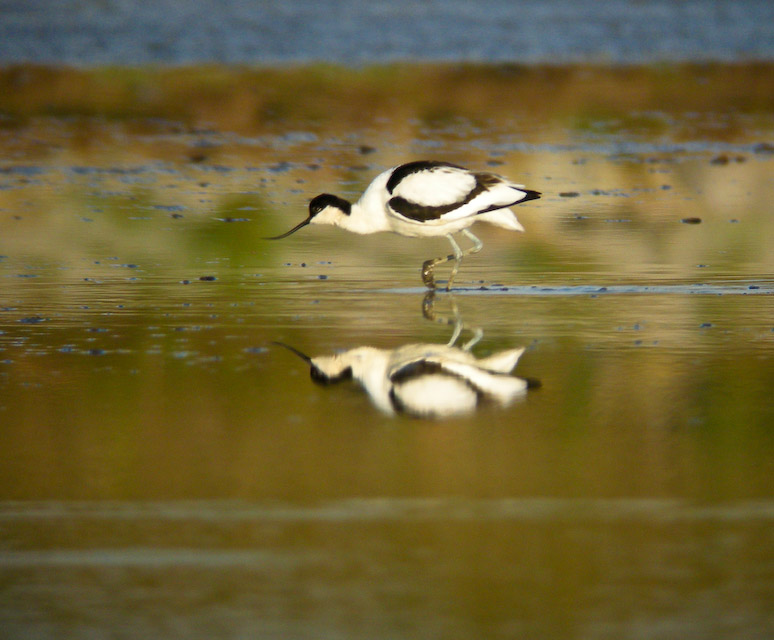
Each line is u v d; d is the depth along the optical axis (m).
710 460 8.33
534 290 13.70
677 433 8.88
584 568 6.80
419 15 42.22
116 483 7.97
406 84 30.94
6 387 10.07
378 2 44.81
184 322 12.27
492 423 9.15
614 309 12.71
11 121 26.47
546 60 34.47
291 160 22.64
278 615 6.35
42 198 19.27
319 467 8.21
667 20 42.09
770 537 7.16
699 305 12.86
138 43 36.75
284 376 10.38
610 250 15.72
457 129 25.77
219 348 11.27
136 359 10.93
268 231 17.16
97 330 11.96
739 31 39.88
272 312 12.70
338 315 12.55
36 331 11.93
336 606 6.42
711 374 10.34
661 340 11.42
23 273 14.52
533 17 42.19
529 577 6.70
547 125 26.28
